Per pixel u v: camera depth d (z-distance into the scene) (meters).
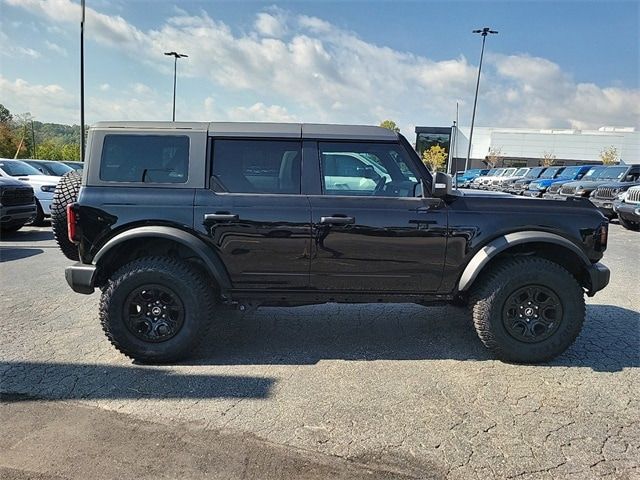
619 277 6.80
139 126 3.68
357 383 3.39
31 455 2.49
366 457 2.53
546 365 3.73
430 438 2.71
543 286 3.67
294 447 2.61
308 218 3.62
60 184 4.09
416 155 3.79
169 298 3.65
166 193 3.61
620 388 3.35
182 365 3.67
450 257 3.72
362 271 3.72
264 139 3.70
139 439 2.65
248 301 3.83
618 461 2.51
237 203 3.61
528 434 2.76
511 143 56.19
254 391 3.25
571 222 3.75
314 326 4.60
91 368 3.58
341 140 3.73
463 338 4.31
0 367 3.56
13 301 5.21
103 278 3.83
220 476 2.35
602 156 50.78
